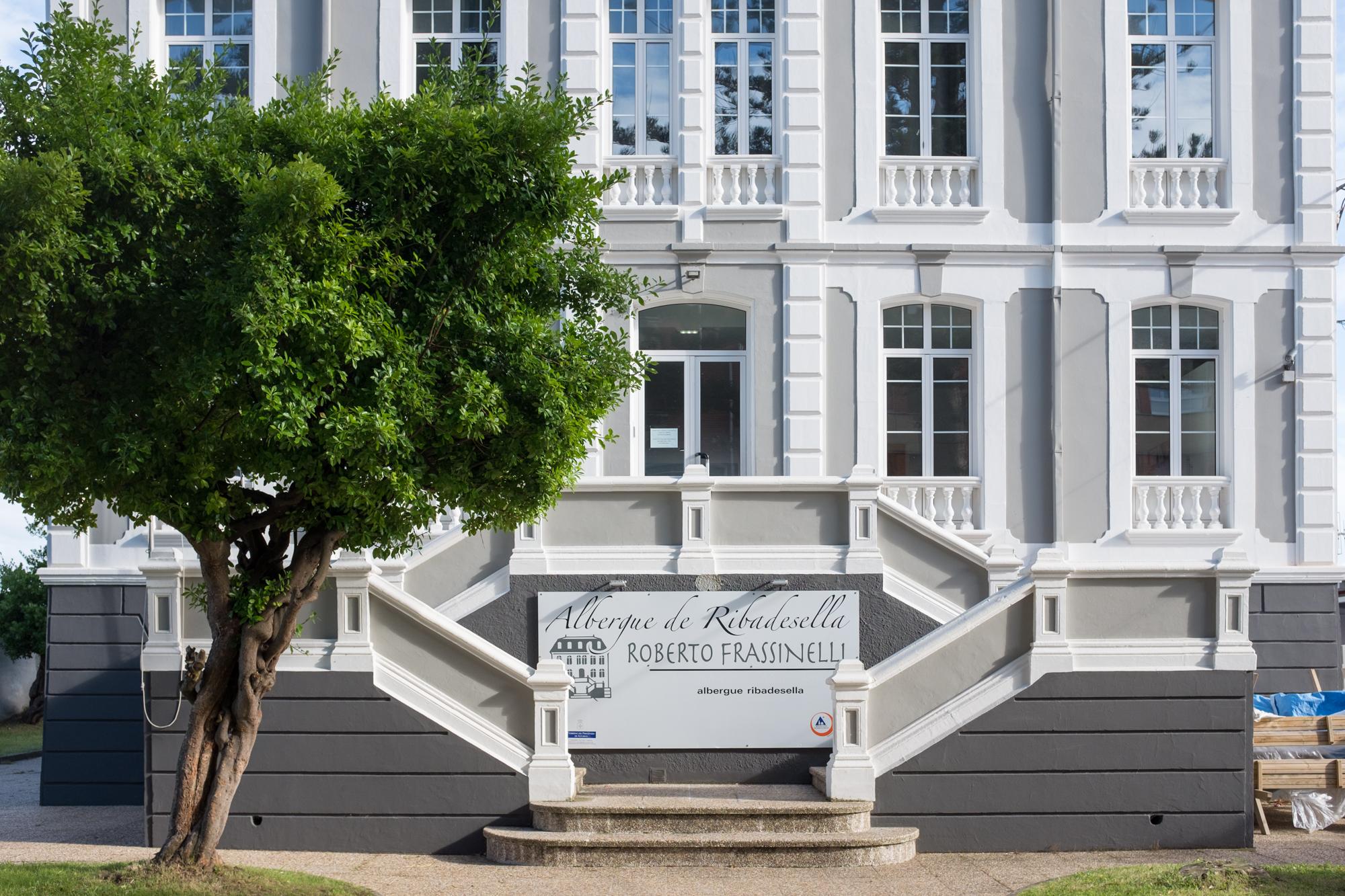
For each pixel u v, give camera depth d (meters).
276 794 11.67
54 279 8.22
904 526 13.73
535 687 11.70
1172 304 16.64
